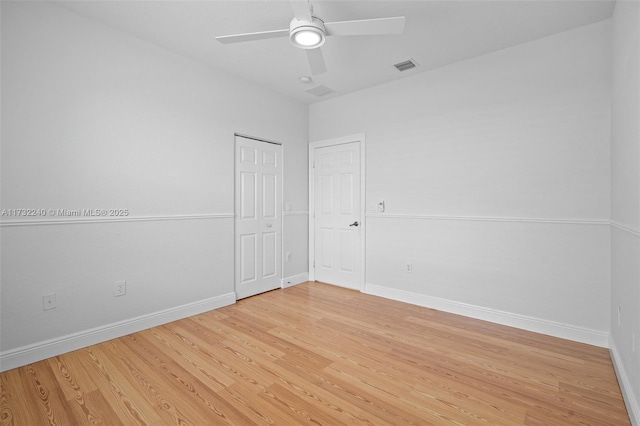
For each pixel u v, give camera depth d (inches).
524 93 107.3
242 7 89.8
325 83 144.4
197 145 123.0
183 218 118.3
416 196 133.9
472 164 118.4
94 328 95.4
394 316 119.3
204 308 124.5
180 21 96.7
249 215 145.3
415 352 89.8
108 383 74.0
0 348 79.0
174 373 78.4
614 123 85.6
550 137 102.3
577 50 97.9
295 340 97.9
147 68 108.1
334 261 166.2
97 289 96.3
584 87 96.6
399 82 139.2
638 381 59.0
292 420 61.6
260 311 125.3
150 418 62.1
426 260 131.0
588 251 95.8
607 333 92.7
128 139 103.3
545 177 103.3
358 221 155.2
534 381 75.0
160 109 111.6
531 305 105.9
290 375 77.6
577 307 97.7
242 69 130.6
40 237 85.5
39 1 84.9
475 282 118.0
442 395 69.5
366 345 94.3
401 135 138.6
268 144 153.9
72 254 91.2
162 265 112.1
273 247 157.0
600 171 93.9
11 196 80.8
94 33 95.4
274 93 155.2
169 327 108.5
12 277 81.0
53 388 72.0
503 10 89.8
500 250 112.1
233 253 136.8
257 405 66.1
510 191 109.9
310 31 77.7
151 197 109.3
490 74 114.4
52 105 87.4
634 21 64.3
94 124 95.5
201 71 124.1
